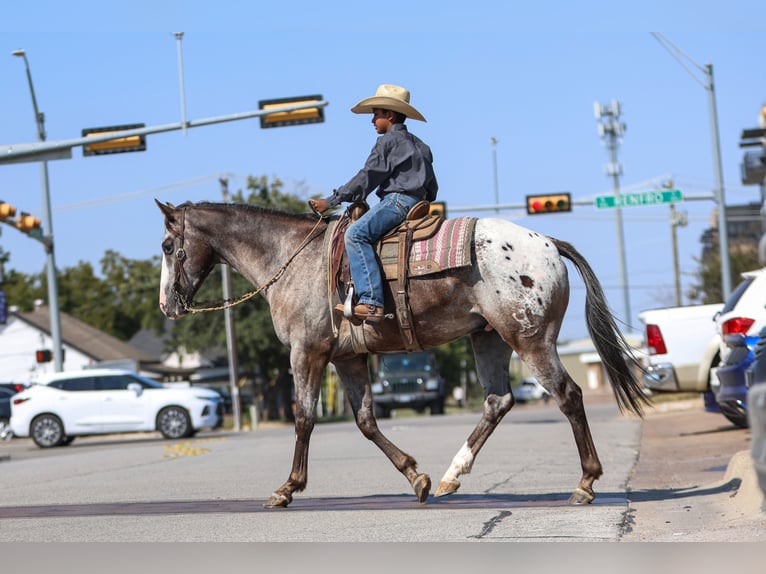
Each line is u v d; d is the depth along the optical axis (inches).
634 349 362.9
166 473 585.6
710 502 345.1
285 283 380.8
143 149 1002.1
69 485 537.3
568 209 1296.8
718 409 726.5
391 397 1673.2
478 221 362.0
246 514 358.3
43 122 1347.2
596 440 716.7
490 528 303.1
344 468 558.9
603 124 3024.1
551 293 352.2
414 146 371.6
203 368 3171.8
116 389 1198.3
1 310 2454.5
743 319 584.7
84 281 4190.5
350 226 363.6
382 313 357.7
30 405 1186.6
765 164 1585.9
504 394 374.6
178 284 402.0
